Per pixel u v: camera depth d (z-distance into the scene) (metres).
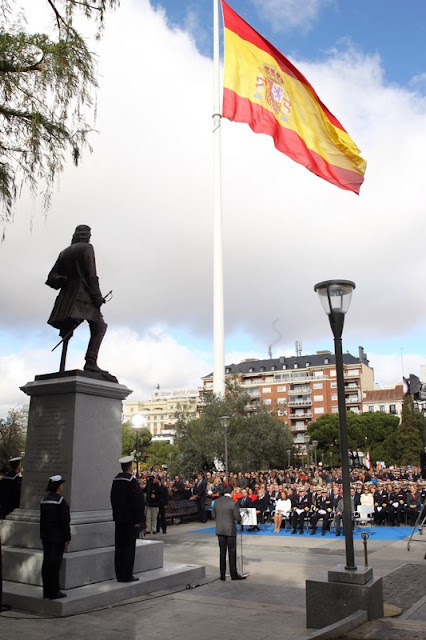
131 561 8.26
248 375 117.12
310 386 110.44
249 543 15.84
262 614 7.27
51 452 8.93
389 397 108.31
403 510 19.75
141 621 6.85
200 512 22.16
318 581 6.71
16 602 7.39
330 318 7.65
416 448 80.06
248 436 37.38
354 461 60.50
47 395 9.26
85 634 6.25
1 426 36.44
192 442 37.19
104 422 9.31
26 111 7.91
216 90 39.41
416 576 10.50
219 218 38.50
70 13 7.66
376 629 6.09
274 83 22.03
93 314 10.04
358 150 21.69
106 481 9.13
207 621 6.89
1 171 7.88
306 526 20.39
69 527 7.42
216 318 38.47
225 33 22.73
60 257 10.32
